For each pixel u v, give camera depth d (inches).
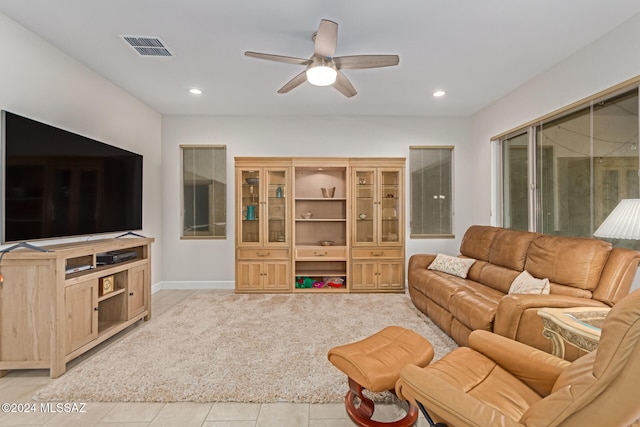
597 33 97.3
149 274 128.8
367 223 170.9
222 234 181.2
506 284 110.8
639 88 88.7
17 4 82.8
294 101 158.7
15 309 83.4
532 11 86.4
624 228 70.8
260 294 165.3
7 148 82.7
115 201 124.9
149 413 70.2
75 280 89.7
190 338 108.9
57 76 106.1
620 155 95.0
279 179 169.2
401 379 48.1
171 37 100.1
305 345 103.3
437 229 185.5
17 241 85.1
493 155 163.6
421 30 96.0
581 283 86.6
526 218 140.5
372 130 183.5
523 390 54.2
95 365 90.0
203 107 167.2
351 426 66.1
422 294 135.0
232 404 73.4
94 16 88.7
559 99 117.1
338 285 172.4
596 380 31.3
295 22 92.0
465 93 148.5
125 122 144.7
